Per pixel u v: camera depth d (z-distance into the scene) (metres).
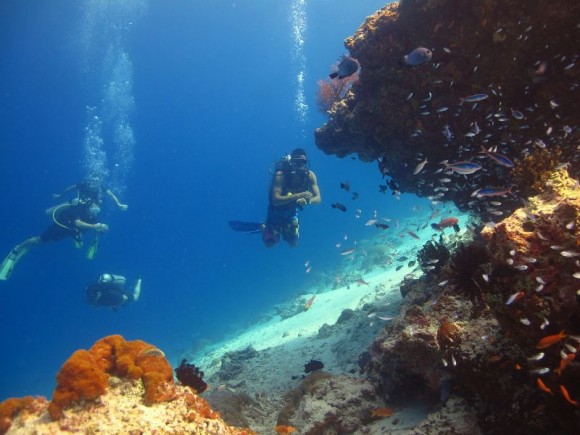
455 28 5.23
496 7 4.93
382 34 5.90
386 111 6.27
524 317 2.71
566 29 4.84
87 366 2.79
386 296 9.20
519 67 5.19
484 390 3.31
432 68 5.60
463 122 5.75
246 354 9.29
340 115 7.58
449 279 3.66
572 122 5.12
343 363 6.79
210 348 19.25
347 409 4.46
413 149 6.50
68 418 2.60
